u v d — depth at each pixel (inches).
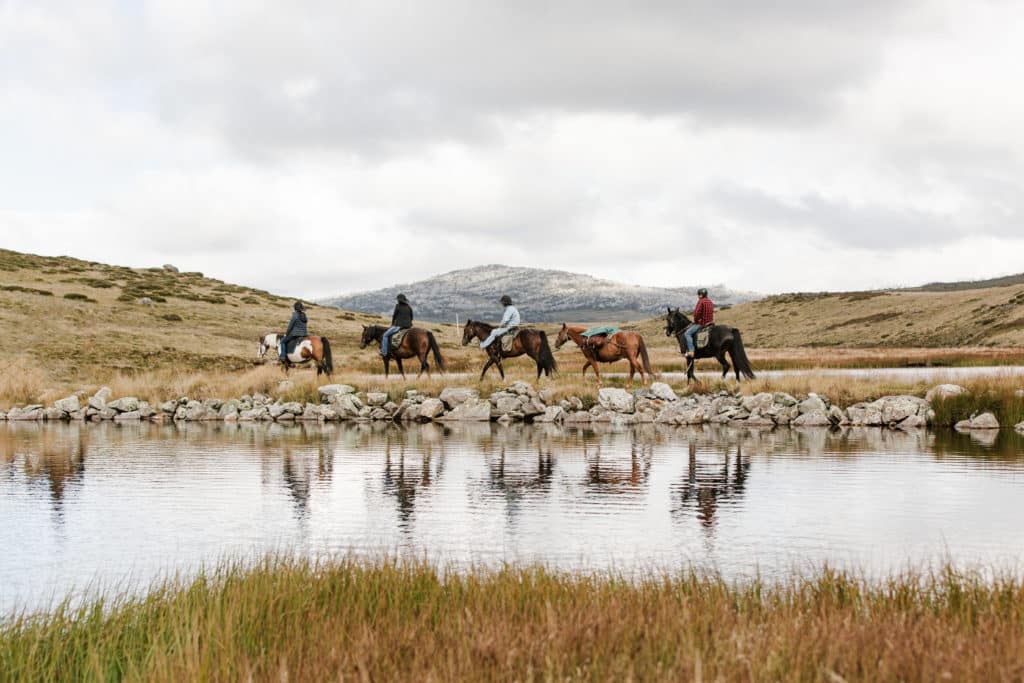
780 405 934.4
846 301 5748.0
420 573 271.3
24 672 211.5
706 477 542.3
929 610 228.5
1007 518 409.7
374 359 2220.7
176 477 577.0
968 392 906.1
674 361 2060.8
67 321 2283.5
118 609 257.6
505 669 178.4
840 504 447.8
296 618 220.7
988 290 4891.7
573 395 1043.9
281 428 962.7
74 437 872.9
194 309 2938.0
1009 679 160.1
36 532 408.2
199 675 182.5
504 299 1157.1
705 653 180.2
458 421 1006.4
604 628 199.8
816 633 187.9
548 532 388.5
